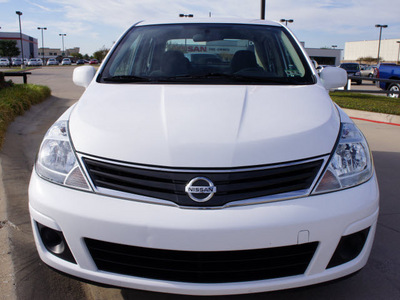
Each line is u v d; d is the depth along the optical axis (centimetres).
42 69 4141
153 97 239
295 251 184
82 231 185
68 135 212
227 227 174
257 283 181
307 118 216
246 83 273
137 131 201
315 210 183
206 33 323
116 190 188
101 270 190
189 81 275
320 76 312
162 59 304
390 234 306
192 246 175
